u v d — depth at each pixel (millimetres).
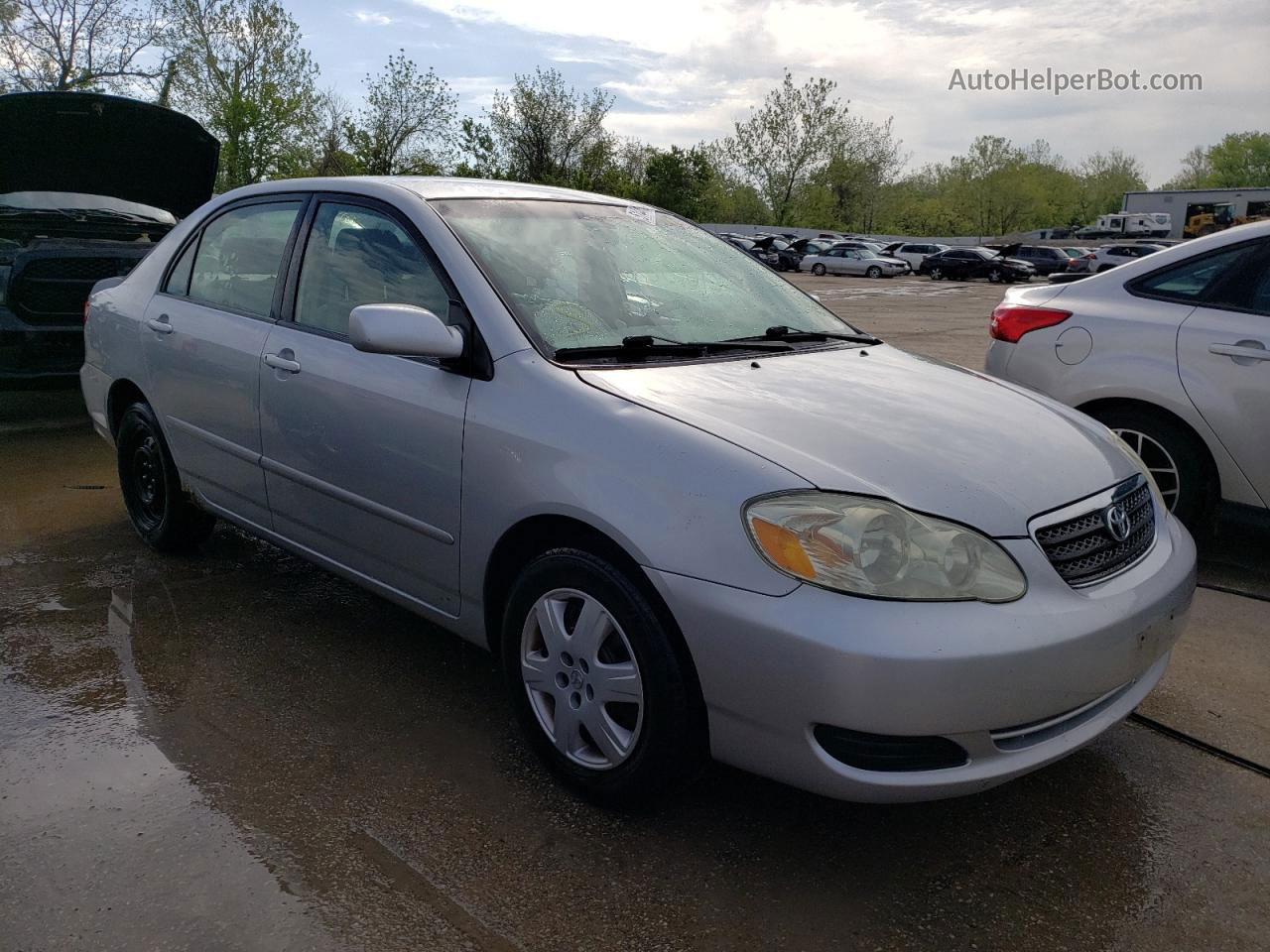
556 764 2586
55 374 6359
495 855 2350
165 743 2797
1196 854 2445
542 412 2547
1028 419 2783
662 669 2295
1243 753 2912
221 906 2143
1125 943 2131
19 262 6184
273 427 3354
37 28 27359
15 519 4766
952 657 2047
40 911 2111
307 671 3260
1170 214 50312
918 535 2152
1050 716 2215
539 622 2570
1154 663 2604
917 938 2125
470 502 2684
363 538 3107
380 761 2740
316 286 3344
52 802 2496
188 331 3787
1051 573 2262
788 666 2090
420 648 3465
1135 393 4434
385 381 2930
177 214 7871
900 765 2127
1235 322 4258
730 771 2752
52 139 6742
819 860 2377
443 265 2918
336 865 2295
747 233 55281
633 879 2283
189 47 30453
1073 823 2559
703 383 2658
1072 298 4762
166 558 4270
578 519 2396
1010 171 80750
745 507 2188
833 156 64062
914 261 45344
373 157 37906
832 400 2652
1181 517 4430
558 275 3043
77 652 3352
